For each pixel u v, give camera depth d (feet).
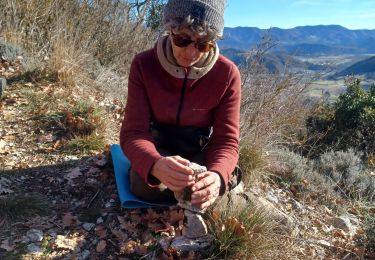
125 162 4.54
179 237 3.71
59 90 6.85
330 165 6.91
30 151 5.15
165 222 3.92
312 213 5.17
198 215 3.71
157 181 3.59
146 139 3.68
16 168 4.75
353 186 6.38
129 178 4.29
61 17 8.81
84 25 9.52
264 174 5.60
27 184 4.49
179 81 3.70
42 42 8.61
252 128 6.19
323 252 4.34
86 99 6.79
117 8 10.32
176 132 3.97
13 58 7.68
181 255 3.57
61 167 4.85
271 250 3.81
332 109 11.14
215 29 3.32
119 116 6.63
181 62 3.55
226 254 3.62
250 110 6.48
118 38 10.04
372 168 8.22
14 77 7.09
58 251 3.64
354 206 5.81
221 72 3.74
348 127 10.69
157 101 3.83
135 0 10.88
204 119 3.93
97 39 9.85
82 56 8.11
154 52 3.78
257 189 5.20
